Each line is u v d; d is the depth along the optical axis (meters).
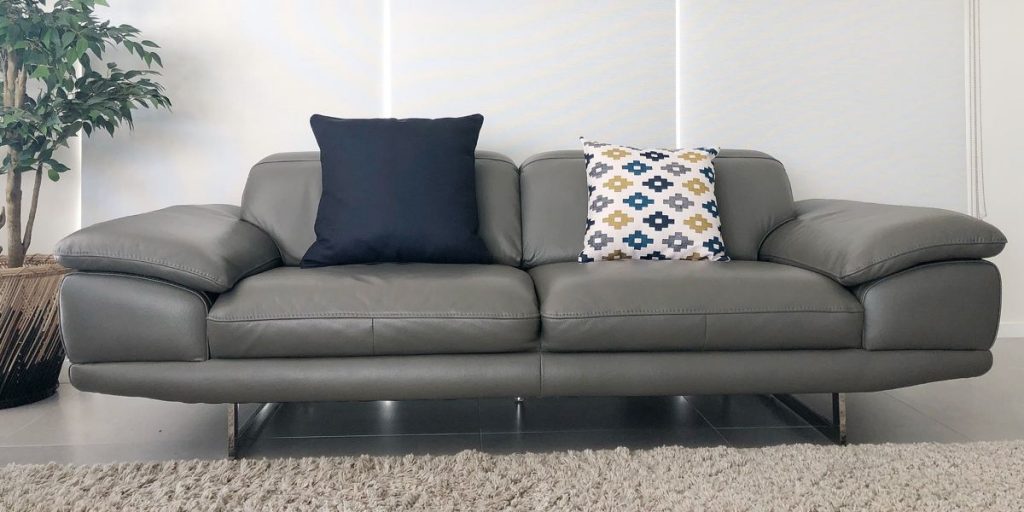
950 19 3.21
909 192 3.23
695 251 2.40
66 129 2.56
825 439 2.10
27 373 2.46
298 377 1.91
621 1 3.11
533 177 2.69
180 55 3.01
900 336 1.94
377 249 2.32
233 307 1.89
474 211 2.45
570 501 1.62
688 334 1.93
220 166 3.05
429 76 3.08
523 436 2.15
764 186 2.67
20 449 2.04
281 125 3.06
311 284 1.97
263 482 1.74
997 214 3.37
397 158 2.38
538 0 3.09
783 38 3.15
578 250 2.56
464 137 2.48
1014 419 2.25
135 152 3.02
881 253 1.94
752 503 1.59
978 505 1.57
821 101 3.18
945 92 3.22
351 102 3.07
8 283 2.39
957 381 2.70
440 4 3.07
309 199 2.56
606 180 2.49
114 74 2.65
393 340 1.90
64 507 1.59
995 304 1.96
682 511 1.56
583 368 1.95
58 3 2.53
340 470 1.80
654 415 2.34
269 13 3.03
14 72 2.55
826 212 2.45
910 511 1.54
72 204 3.04
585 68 3.11
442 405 2.48
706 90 3.14
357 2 3.05
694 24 3.13
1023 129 3.34
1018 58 3.32
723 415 2.33
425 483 1.72
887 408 2.38
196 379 1.89
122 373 1.89
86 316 1.88
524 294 1.98
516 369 1.94
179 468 1.82
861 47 3.18
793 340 1.95
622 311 1.92
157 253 1.89
